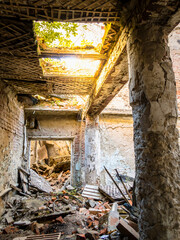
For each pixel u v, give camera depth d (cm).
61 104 652
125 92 699
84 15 199
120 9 189
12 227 342
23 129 641
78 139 725
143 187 154
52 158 1234
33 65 318
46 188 680
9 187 469
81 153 713
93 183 584
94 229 329
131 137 691
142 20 167
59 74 369
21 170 586
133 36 183
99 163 646
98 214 396
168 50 169
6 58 292
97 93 383
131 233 238
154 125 151
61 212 398
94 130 612
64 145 1310
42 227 340
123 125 695
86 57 291
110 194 506
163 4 150
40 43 268
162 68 162
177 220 139
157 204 141
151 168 148
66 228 337
